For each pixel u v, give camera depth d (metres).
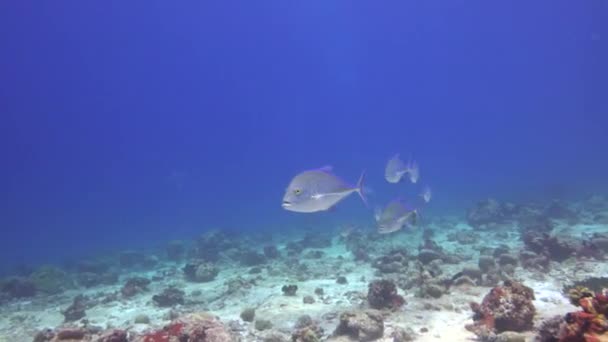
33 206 80.81
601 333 4.09
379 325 7.09
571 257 11.02
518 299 6.52
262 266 14.95
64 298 13.20
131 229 37.97
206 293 11.76
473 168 61.75
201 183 101.94
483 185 38.72
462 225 19.67
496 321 6.48
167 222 40.56
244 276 13.38
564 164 48.56
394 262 12.09
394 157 9.60
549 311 7.40
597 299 4.62
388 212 7.76
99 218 53.72
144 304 11.20
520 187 32.09
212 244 19.50
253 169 110.25
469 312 7.87
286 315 8.70
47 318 10.81
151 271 16.92
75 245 31.08
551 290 8.79
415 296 9.10
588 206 19.83
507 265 10.60
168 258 19.66
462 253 13.42
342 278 11.23
